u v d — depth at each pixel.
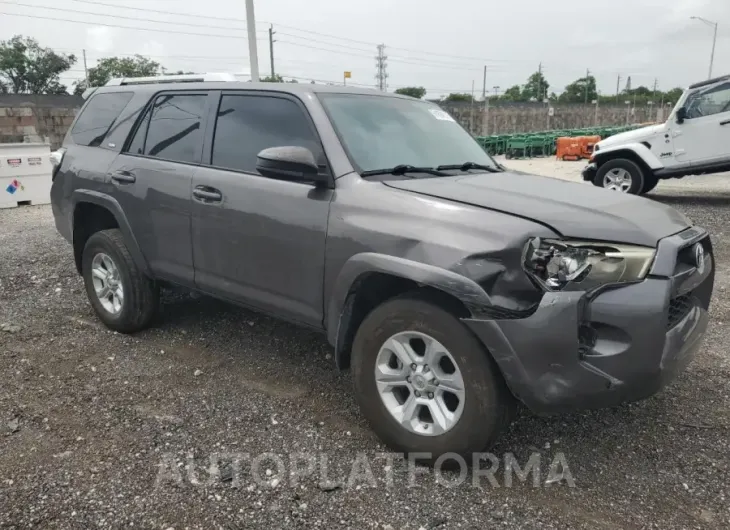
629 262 2.68
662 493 2.83
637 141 12.05
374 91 4.14
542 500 2.79
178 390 3.86
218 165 3.94
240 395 3.79
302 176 3.32
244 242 3.71
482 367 2.74
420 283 2.81
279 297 3.62
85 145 4.98
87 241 4.90
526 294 2.66
